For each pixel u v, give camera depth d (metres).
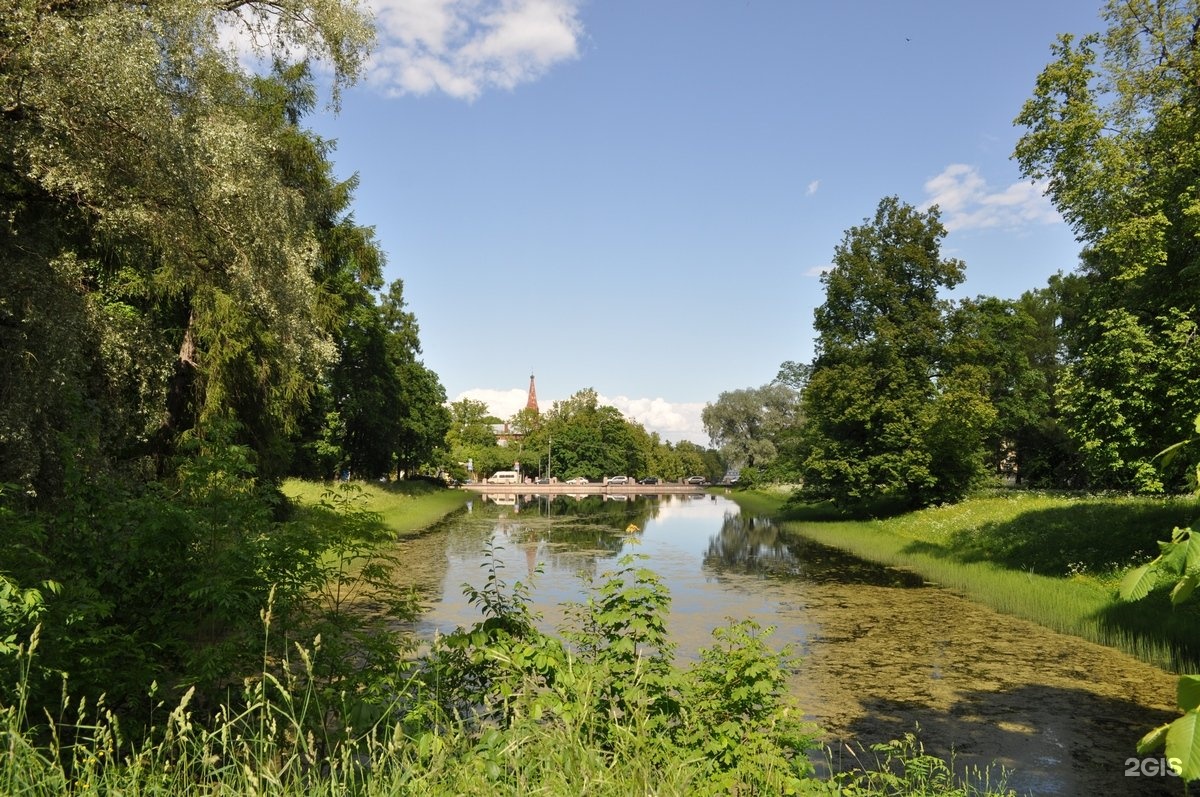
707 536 29.62
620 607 5.20
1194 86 13.55
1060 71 14.95
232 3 11.65
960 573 17.22
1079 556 15.77
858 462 30.94
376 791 3.31
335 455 35.16
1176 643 10.61
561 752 3.58
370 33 12.32
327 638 5.54
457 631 5.21
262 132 13.50
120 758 4.24
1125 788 6.46
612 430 105.88
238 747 3.97
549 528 32.41
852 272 32.03
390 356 42.31
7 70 8.56
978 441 30.73
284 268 12.44
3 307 9.48
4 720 3.23
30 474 8.70
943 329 31.38
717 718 4.86
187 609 5.75
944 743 7.47
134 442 13.16
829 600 15.26
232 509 6.12
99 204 9.69
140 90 8.86
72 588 5.05
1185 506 15.27
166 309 17.28
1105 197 14.45
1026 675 9.81
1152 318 14.16
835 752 7.16
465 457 101.06
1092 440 13.48
